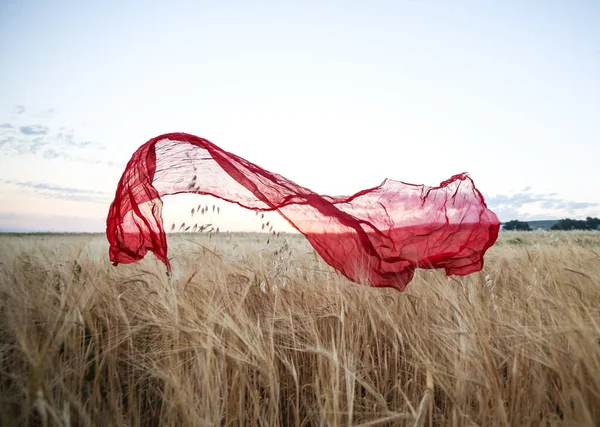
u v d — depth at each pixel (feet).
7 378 7.82
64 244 16.67
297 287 12.16
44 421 6.23
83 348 8.57
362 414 8.33
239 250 15.15
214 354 8.32
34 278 10.99
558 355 7.41
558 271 10.65
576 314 7.67
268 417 8.25
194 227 12.91
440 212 14.40
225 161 13.71
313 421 8.72
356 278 12.39
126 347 9.93
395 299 11.23
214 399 7.36
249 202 13.56
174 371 8.13
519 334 8.34
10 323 7.66
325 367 8.92
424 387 8.87
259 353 8.08
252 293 11.68
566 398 6.93
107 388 8.61
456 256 14.29
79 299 9.07
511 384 8.26
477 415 7.67
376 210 14.30
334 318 10.90
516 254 17.29
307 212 13.64
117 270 13.83
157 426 8.61
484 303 10.68
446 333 8.64
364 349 10.23
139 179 13.57
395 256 13.75
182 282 11.30
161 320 9.05
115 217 13.97
